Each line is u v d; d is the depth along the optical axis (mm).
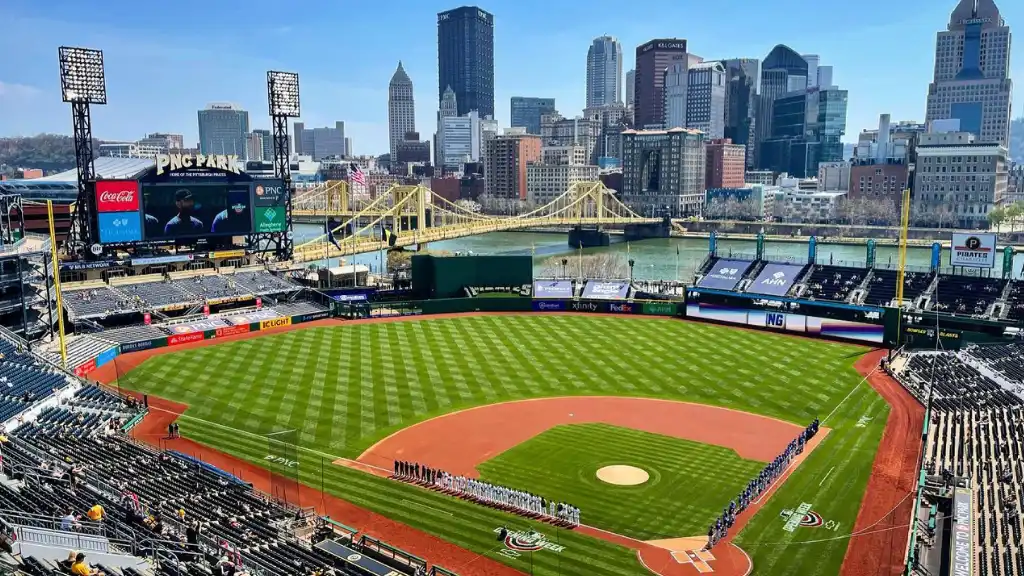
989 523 42188
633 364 83812
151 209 107188
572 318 110812
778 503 47625
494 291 118500
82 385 68312
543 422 63969
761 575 39312
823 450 56906
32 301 85250
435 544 42750
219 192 113875
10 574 27328
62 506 38188
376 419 64625
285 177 124938
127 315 99250
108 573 30031
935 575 38375
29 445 50156
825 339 96812
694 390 73812
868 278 105312
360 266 135750
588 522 45344
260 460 55281
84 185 103500
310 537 41656
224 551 36656
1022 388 66188
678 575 39312
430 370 80938
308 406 68125
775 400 70500
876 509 46625
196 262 116812
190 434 60688
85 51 99500
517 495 47469
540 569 39969
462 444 58688
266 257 127062
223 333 98312
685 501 48219
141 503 41625
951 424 61625
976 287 98500
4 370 65812
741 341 95562
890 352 87938
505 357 86875
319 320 109062
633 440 59438
